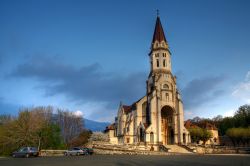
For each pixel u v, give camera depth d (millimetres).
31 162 38938
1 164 35438
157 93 100438
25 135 82375
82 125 109312
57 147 86000
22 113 85125
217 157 51312
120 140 110250
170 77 104500
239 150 77125
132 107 110250
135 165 32344
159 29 112250
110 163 35500
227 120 136625
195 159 44531
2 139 82438
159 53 107438
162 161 39406
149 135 94375
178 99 101250
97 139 112938
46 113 90500
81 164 34094
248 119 117000
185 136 98062
